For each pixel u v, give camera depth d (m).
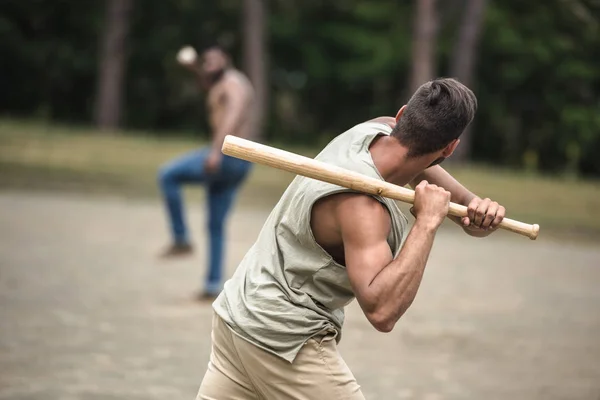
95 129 38.59
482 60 43.34
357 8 43.91
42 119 42.56
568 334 8.95
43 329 7.85
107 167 22.73
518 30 43.12
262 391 3.75
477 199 3.85
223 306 3.80
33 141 25.91
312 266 3.64
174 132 45.34
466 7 37.41
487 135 44.59
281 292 3.68
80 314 8.52
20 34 42.88
